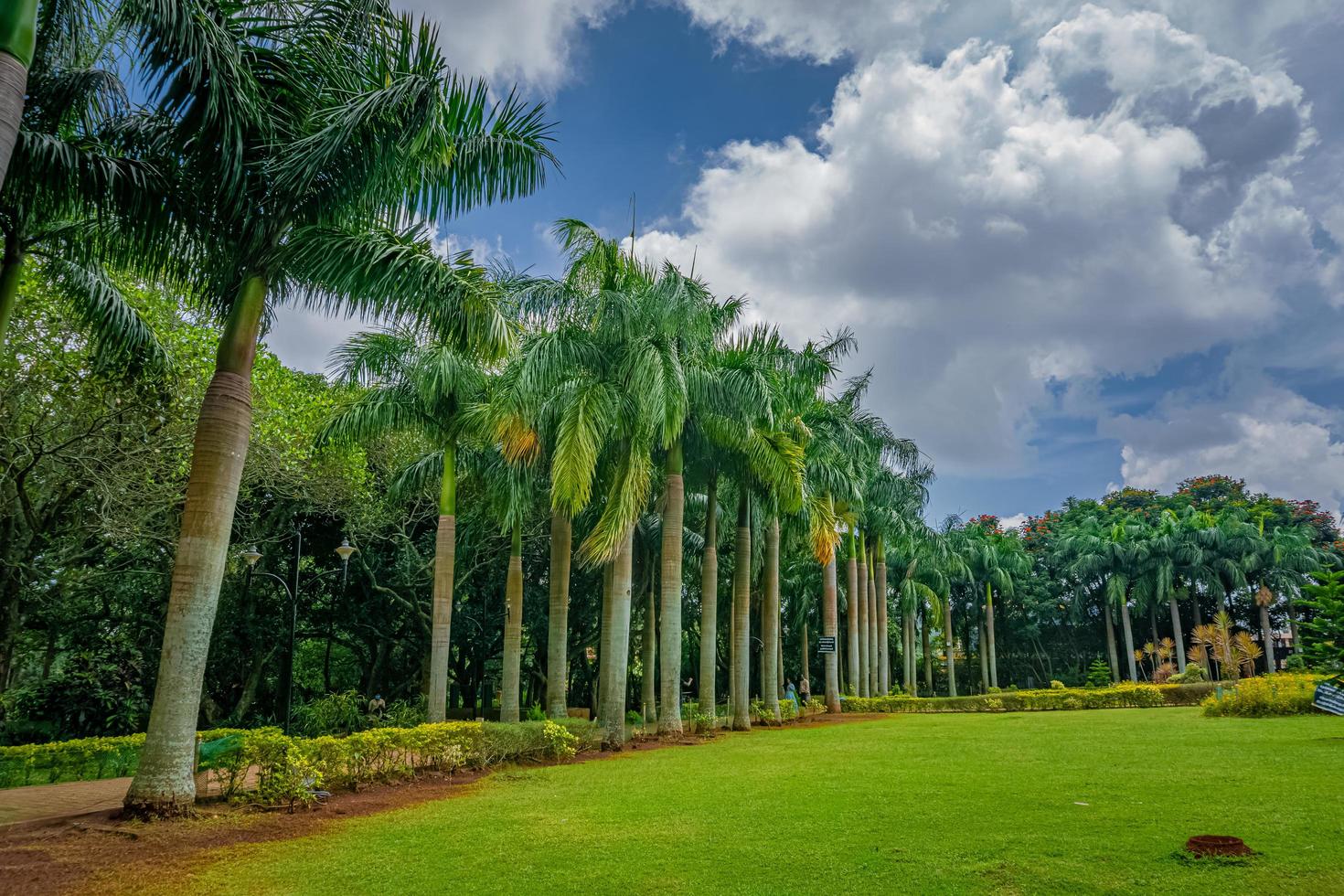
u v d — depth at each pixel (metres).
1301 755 11.24
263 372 19.66
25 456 15.77
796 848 6.84
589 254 17.98
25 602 20.14
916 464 32.69
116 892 6.24
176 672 9.08
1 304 9.67
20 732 21.52
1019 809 8.01
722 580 34.56
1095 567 56.66
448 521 19.06
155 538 18.98
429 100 9.32
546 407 17.59
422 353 18.83
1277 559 52.81
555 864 6.62
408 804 10.04
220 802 9.72
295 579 19.81
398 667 33.59
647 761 14.09
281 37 9.36
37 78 8.88
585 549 17.16
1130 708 28.84
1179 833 6.66
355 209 10.36
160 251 9.88
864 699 31.42
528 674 34.75
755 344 21.16
